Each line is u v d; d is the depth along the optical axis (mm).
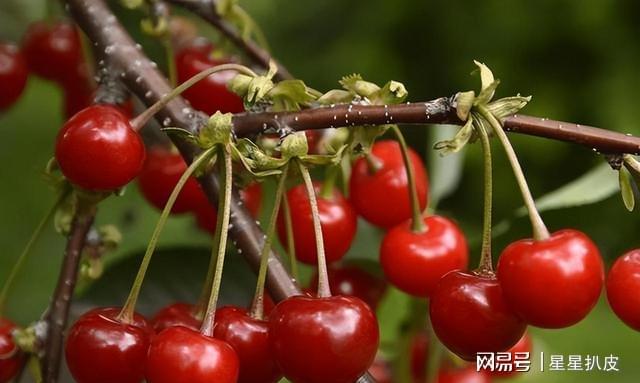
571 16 1337
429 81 1393
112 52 472
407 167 480
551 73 1356
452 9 1369
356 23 1388
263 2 1297
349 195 498
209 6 517
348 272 525
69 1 480
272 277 436
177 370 407
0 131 811
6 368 468
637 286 429
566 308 415
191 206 520
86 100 588
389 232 483
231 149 426
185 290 531
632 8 1326
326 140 477
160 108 442
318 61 1382
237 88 440
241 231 439
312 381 413
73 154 434
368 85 441
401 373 552
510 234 533
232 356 411
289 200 484
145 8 515
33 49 585
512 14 1352
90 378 428
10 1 648
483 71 426
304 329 411
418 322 551
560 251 415
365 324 414
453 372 551
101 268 491
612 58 1337
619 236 588
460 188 1242
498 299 425
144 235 654
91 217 475
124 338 427
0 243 718
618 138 427
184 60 510
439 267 476
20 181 780
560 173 1314
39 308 675
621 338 947
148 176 518
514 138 1297
